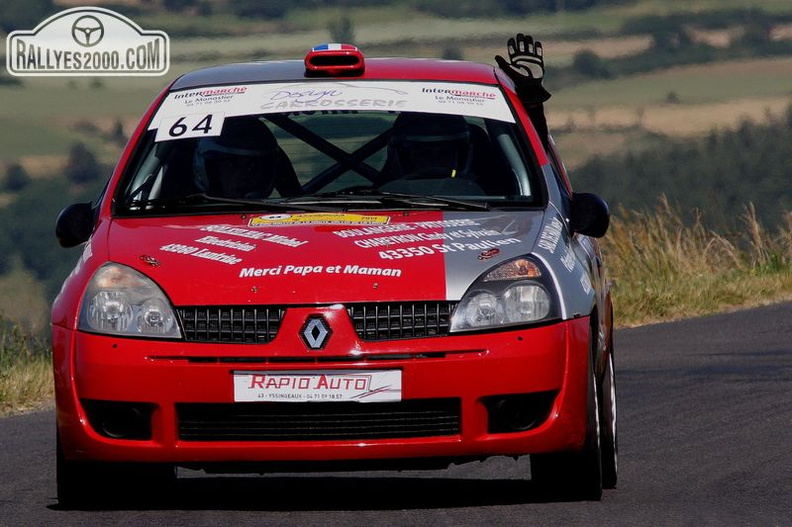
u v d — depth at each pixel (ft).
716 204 232.73
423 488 91.91
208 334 79.77
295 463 79.87
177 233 85.66
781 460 100.58
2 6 612.70
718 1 652.07
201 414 79.61
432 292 80.07
